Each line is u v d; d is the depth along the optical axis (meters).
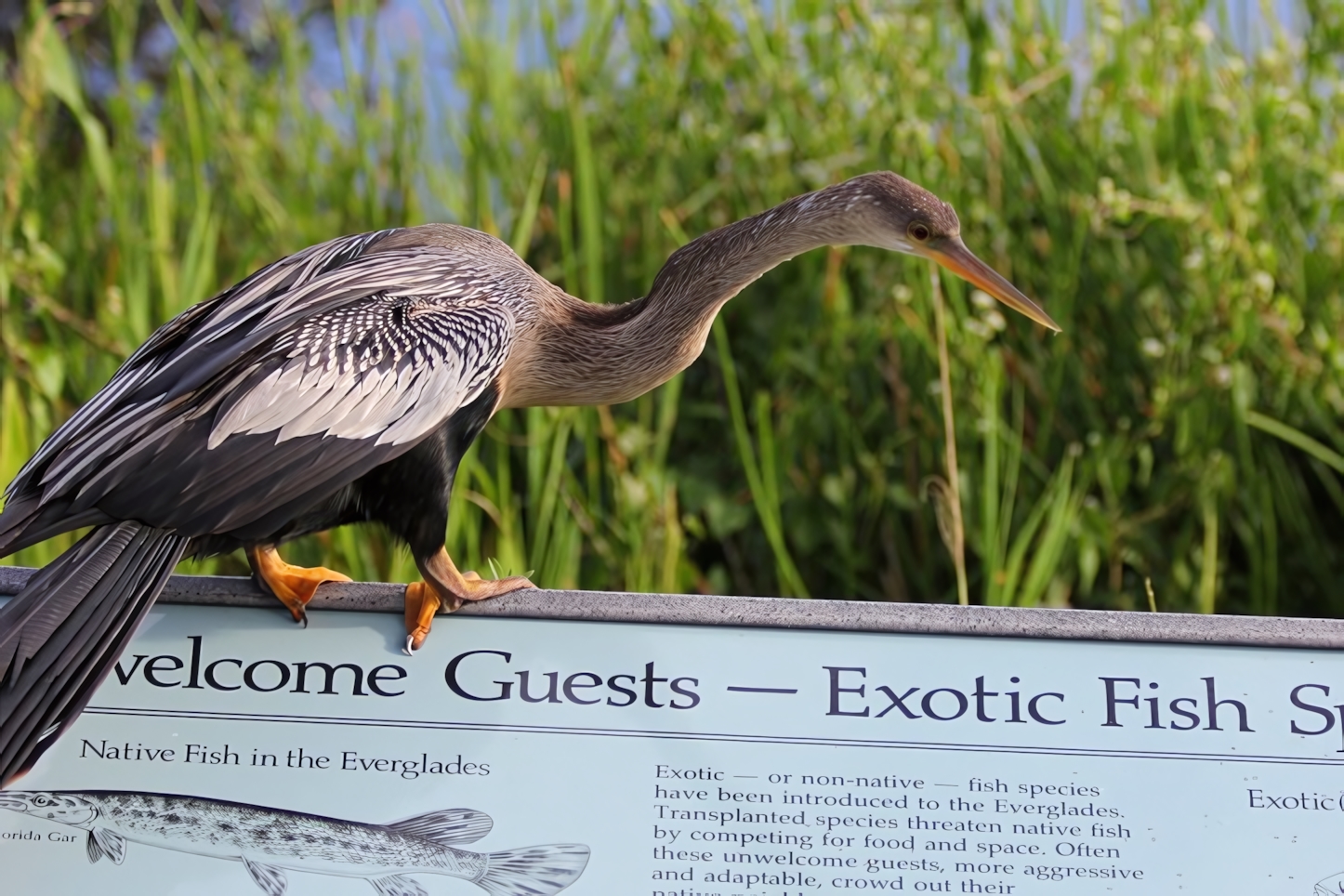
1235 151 4.43
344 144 4.93
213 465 2.32
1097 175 4.45
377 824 2.15
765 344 4.43
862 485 4.25
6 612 2.16
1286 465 4.30
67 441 2.36
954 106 4.72
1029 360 4.40
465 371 2.59
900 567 4.17
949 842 2.15
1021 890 2.11
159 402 2.37
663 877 2.11
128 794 2.15
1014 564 3.70
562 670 2.34
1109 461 4.08
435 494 2.61
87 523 2.29
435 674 2.34
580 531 4.15
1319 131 4.57
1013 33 4.82
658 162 4.63
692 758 2.24
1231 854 2.15
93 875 2.08
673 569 3.84
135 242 4.30
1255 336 4.16
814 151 4.60
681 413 4.42
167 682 2.30
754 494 3.87
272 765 2.20
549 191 4.71
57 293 4.57
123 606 2.22
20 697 2.08
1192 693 2.32
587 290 4.29
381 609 2.45
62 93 4.51
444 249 2.85
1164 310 4.36
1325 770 2.24
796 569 4.22
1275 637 2.37
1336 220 4.39
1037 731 2.28
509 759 2.23
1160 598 4.08
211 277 4.54
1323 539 4.28
